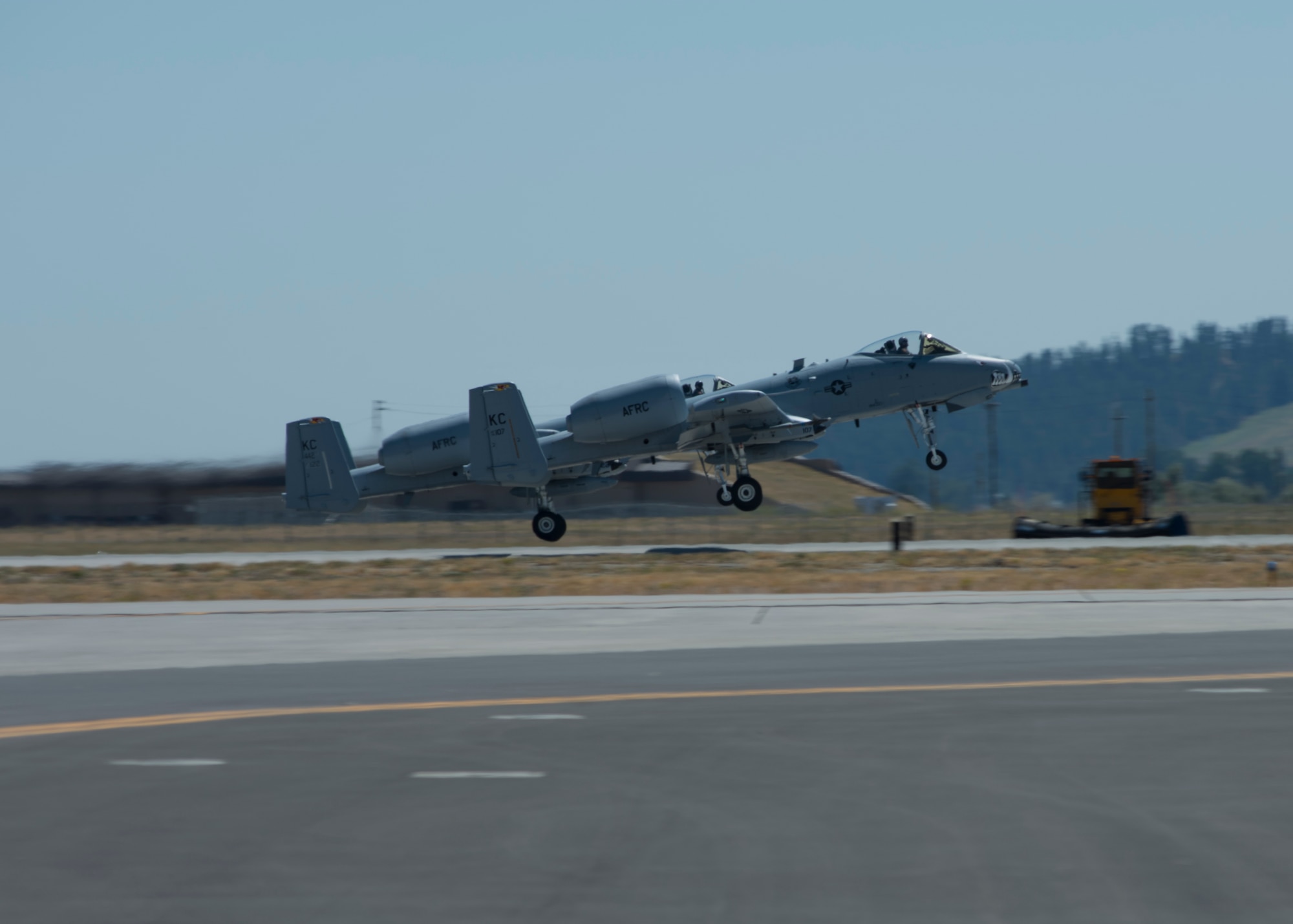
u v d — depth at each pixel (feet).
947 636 211.61
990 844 86.17
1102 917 72.43
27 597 345.72
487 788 104.17
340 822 94.02
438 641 218.79
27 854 87.20
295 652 205.98
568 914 73.97
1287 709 134.72
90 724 138.41
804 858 83.61
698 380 496.64
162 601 329.31
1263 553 426.10
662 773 108.78
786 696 149.48
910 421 505.25
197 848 87.92
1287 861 81.97
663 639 215.31
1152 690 148.56
